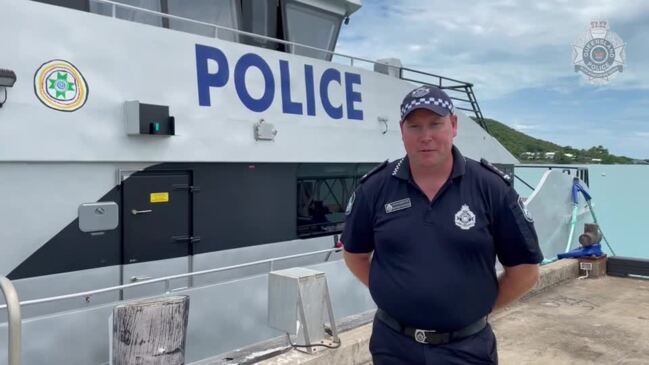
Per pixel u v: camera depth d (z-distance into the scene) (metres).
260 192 5.95
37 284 4.29
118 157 4.65
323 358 4.31
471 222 2.29
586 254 8.22
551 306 6.71
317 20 7.07
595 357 5.20
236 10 6.11
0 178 4.09
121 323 3.53
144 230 4.95
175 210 5.19
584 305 6.77
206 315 4.60
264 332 5.04
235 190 5.70
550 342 5.55
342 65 6.78
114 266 4.74
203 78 5.26
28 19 4.11
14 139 4.05
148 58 4.84
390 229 2.40
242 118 5.61
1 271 4.12
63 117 4.31
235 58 5.55
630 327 5.98
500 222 2.34
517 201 2.35
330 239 6.82
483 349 2.41
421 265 2.33
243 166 5.76
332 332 4.53
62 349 3.88
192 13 5.72
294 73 6.16
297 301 4.33
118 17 5.12
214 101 5.36
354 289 6.02
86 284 4.56
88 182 4.56
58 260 4.40
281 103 6.02
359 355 4.62
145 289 4.98
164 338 3.59
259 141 5.79
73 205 4.46
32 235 4.26
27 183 4.22
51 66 4.23
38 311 4.31
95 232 4.60
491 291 2.39
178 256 5.23
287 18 6.69
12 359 2.68
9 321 2.67
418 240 2.34
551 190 9.30
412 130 2.29
